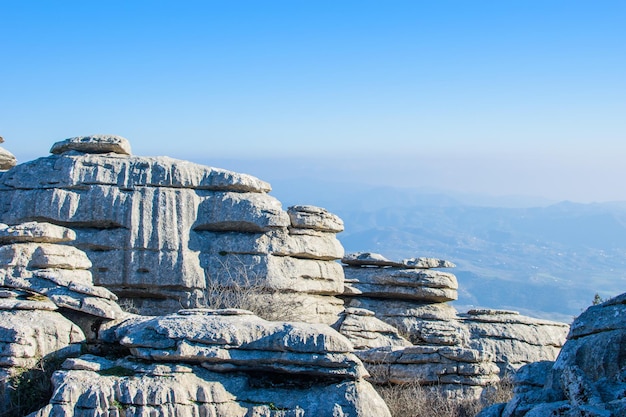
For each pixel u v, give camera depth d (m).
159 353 24.16
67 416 23.05
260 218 37.12
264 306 35.72
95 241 36.91
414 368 28.78
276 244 37.25
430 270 40.19
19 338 25.23
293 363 24.17
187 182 37.84
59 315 26.56
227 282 36.50
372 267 41.38
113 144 38.84
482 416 21.28
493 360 35.34
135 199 37.25
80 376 23.75
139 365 24.28
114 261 36.78
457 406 27.66
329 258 38.50
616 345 20.45
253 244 37.03
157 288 36.62
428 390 28.50
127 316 27.41
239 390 24.06
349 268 41.28
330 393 23.88
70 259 29.73
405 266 40.50
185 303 36.34
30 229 29.75
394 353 29.19
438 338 35.72
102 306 26.88
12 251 29.34
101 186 37.41
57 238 30.12
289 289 36.75
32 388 24.98
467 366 28.30
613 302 21.38
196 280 36.47
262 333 24.47
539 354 35.94
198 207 37.69
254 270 36.66
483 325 36.59
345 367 24.14
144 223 37.00
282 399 23.89
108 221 37.16
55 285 27.62
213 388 23.75
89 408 23.12
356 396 23.73
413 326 38.69
